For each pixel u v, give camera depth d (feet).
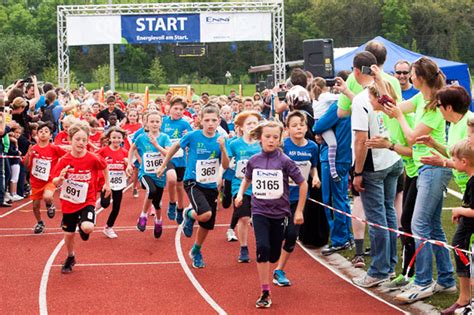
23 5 268.21
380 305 24.75
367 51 27.61
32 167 38.09
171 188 37.27
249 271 29.94
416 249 24.58
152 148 36.29
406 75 35.22
